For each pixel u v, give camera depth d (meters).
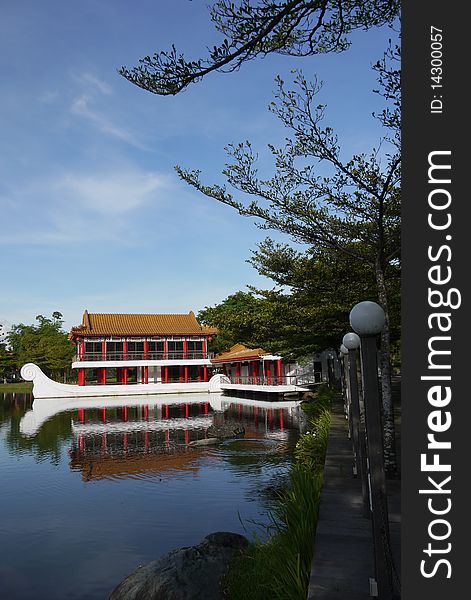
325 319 18.75
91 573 8.13
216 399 42.56
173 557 6.78
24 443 21.64
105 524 10.52
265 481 13.52
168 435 22.95
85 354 51.81
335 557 4.70
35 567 8.39
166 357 53.16
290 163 9.74
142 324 55.81
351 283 16.56
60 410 36.50
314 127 9.09
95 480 14.60
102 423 28.20
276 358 41.12
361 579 4.21
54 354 67.94
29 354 72.12
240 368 52.25
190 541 9.38
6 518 11.08
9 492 13.39
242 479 13.89
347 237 10.74
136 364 51.56
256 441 20.17
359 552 4.81
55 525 10.55
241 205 10.45
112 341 53.09
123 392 49.34
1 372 75.69
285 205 10.15
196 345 55.47
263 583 5.38
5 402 45.50
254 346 26.73
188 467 15.88
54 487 13.88
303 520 5.68
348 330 19.59
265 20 5.85
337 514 6.07
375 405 4.05
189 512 11.10
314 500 6.44
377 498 3.90
